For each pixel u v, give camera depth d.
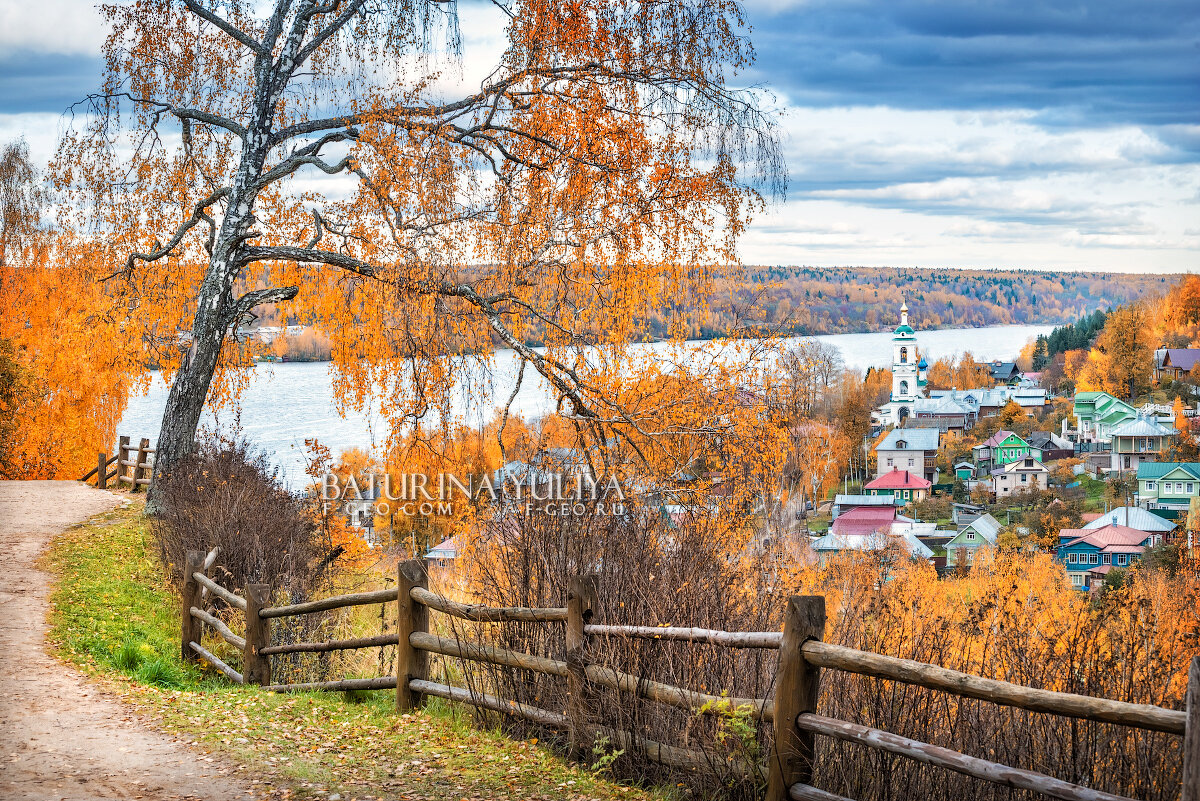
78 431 35.78
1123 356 124.31
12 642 8.95
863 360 182.25
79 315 31.47
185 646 9.43
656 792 4.76
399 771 5.11
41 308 35.09
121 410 37.19
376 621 11.08
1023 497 86.50
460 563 8.92
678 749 4.75
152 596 11.55
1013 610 4.99
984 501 88.12
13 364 35.03
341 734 5.94
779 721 4.05
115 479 24.52
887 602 5.36
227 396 18.52
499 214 13.49
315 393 61.69
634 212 12.83
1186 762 2.86
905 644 4.82
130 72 16.52
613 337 12.59
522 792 4.77
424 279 13.61
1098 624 4.49
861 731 3.78
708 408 11.74
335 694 7.50
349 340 15.35
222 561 10.73
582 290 13.29
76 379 34.59
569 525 6.83
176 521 12.84
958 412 122.94
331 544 12.70
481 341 14.63
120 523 16.66
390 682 6.79
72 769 5.05
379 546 14.34
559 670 5.39
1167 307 135.50
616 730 5.08
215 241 17.50
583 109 12.91
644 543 6.44
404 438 14.53
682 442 11.84
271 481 13.84
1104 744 4.02
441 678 7.29
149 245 17.53
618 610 5.64
